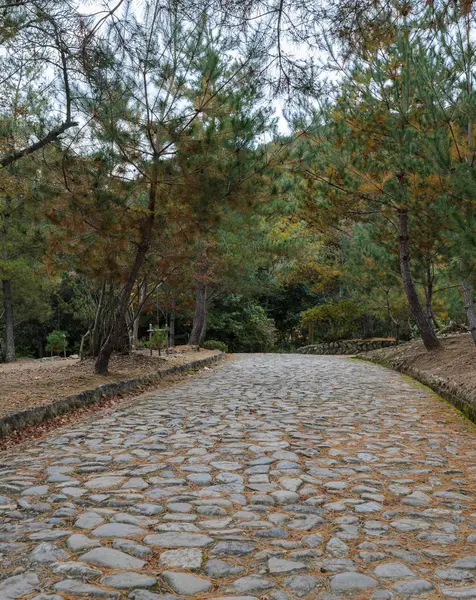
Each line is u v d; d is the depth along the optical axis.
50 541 3.28
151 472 4.79
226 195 10.31
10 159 8.90
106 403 9.12
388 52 10.79
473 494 4.23
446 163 8.37
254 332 29.88
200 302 23.25
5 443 6.11
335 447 5.77
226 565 2.97
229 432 6.54
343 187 13.75
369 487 4.38
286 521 3.62
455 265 8.77
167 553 3.12
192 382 12.35
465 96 8.38
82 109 8.69
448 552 3.15
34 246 19.42
